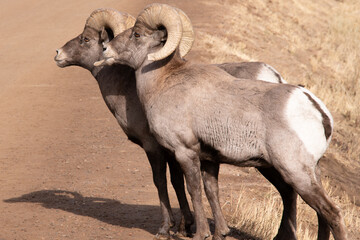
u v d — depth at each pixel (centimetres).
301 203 3603
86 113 5397
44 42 8538
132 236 2502
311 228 3203
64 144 4412
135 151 4153
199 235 2322
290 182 2100
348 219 3441
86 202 3042
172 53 2370
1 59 7862
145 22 2386
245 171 3897
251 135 2138
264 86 2180
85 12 10119
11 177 3581
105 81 2636
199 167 2298
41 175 3619
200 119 2222
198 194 2309
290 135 2073
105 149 4222
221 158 2241
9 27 9762
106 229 2588
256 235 2689
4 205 2973
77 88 6406
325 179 4425
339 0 13225
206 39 7369
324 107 2134
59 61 2764
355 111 6209
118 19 2612
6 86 6625
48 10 10769
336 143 5306
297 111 2081
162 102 2300
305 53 8412
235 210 2942
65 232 2528
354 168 4803
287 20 10094
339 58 8650
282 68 7375
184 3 9644
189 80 2292
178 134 2262
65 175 3609
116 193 3203
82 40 2725
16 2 11894
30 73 7125
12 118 5328
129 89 2553
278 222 2895
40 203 3019
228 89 2217
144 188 3300
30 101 5934
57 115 5369
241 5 9831
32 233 2503
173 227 2692
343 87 7019
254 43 8038
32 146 4388
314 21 10688
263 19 9581
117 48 2450
